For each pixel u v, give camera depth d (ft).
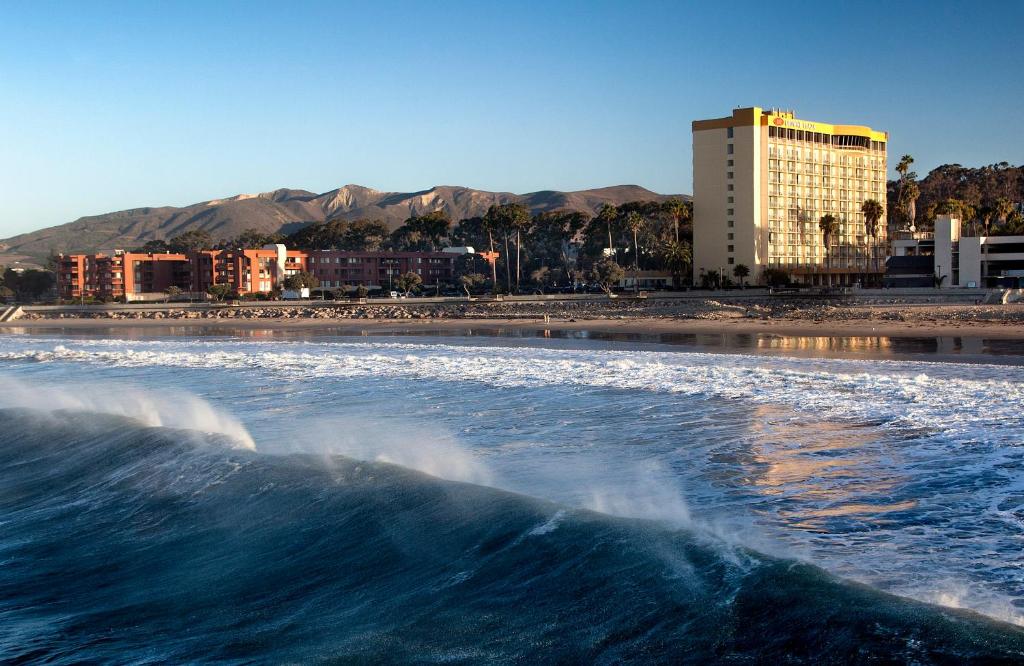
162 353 172.35
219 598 39.58
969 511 45.98
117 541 48.91
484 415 82.17
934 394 86.22
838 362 132.36
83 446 73.77
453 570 39.60
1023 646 28.48
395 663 31.09
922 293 329.31
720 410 81.61
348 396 98.07
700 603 33.19
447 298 411.95
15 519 54.75
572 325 276.41
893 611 31.35
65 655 34.27
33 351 190.49
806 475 55.06
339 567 41.88
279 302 439.22
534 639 32.04
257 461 61.87
